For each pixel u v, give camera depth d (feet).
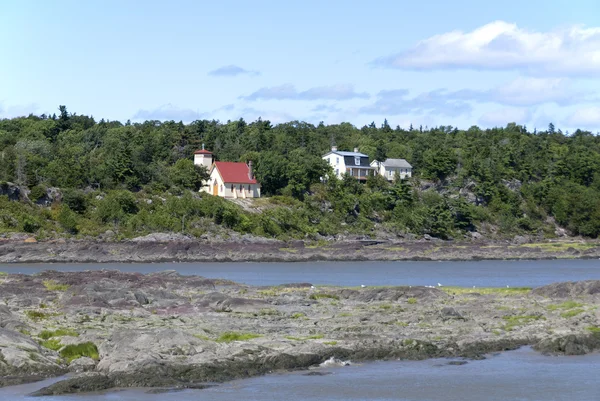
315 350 175.42
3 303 231.50
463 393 153.28
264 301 254.06
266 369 165.99
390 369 169.48
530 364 174.09
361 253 540.52
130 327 197.16
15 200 528.22
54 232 509.76
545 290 266.16
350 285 344.28
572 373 167.12
